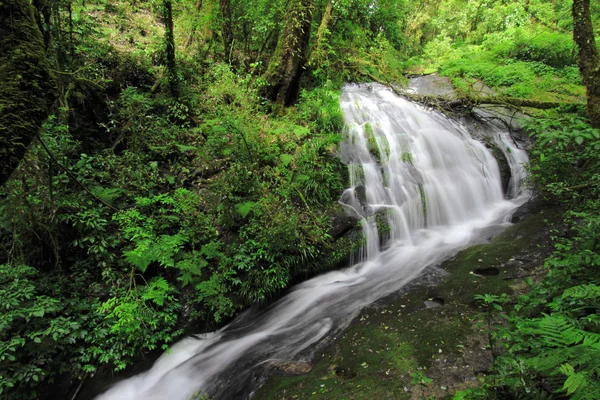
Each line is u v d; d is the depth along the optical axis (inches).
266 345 201.2
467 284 209.0
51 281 208.5
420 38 898.1
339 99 426.0
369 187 317.7
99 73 278.1
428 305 197.6
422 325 177.3
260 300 238.7
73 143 237.8
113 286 214.2
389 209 304.0
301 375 165.6
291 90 376.5
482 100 418.9
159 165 281.4
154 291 211.3
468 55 637.9
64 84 239.3
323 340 192.9
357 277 259.6
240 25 405.1
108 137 276.7
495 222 308.5
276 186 279.4
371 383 146.1
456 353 152.3
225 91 317.7
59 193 209.3
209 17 365.1
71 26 254.8
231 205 259.9
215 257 241.4
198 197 262.8
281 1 380.2
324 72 439.2
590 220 176.2
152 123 280.8
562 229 245.9
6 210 189.2
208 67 368.5
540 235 250.1
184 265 220.5
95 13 407.2
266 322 226.8
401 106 443.5
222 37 396.2
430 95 459.2
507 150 386.9
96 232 221.0
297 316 224.2
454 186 340.2
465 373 141.0
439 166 353.7
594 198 238.1
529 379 102.1
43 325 184.5
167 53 299.3
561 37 542.6
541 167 289.0
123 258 229.1
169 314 219.0
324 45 433.7
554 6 701.9
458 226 317.4
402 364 152.6
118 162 253.6
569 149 290.0
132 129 267.4
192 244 241.0
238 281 235.3
